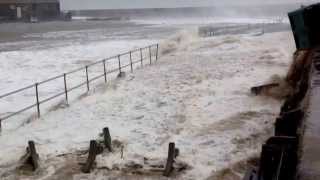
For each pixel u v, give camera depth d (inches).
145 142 428.8
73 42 2039.9
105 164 370.0
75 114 553.6
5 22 5029.5
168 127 479.8
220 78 743.7
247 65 861.2
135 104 592.4
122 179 341.4
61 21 5442.9
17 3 5187.0
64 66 1182.9
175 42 1444.4
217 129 461.4
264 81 688.4
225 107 552.7
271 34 1697.8
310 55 559.5
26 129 498.3
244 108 543.2
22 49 1743.4
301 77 539.8
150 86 707.4
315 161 207.6
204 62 936.9
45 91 816.3
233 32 2198.6
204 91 649.0
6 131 507.8
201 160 373.4
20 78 998.4
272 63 870.4
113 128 483.5
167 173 344.5
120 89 697.0
